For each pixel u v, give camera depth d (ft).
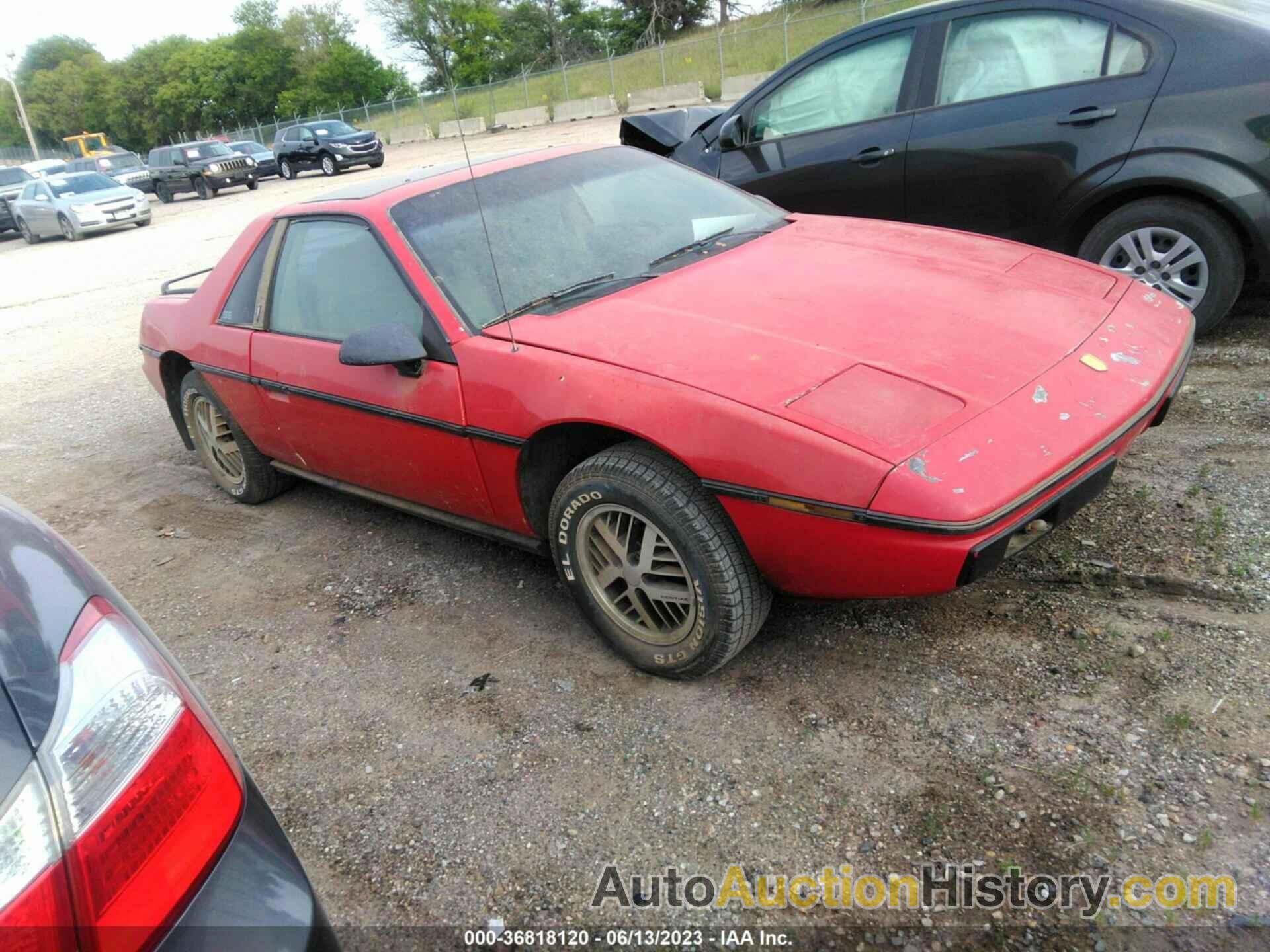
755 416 7.65
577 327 9.45
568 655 9.84
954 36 15.76
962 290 9.62
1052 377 8.07
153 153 101.71
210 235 57.47
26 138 320.70
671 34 154.51
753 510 7.67
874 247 11.08
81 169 106.42
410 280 10.39
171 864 4.16
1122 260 14.66
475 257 10.61
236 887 4.33
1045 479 7.23
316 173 106.93
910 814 7.10
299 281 12.20
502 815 7.77
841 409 7.60
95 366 26.94
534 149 13.16
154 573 13.50
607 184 12.19
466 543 12.78
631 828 7.42
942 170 15.90
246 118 234.99
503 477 9.78
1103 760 7.26
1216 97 13.25
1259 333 14.96
